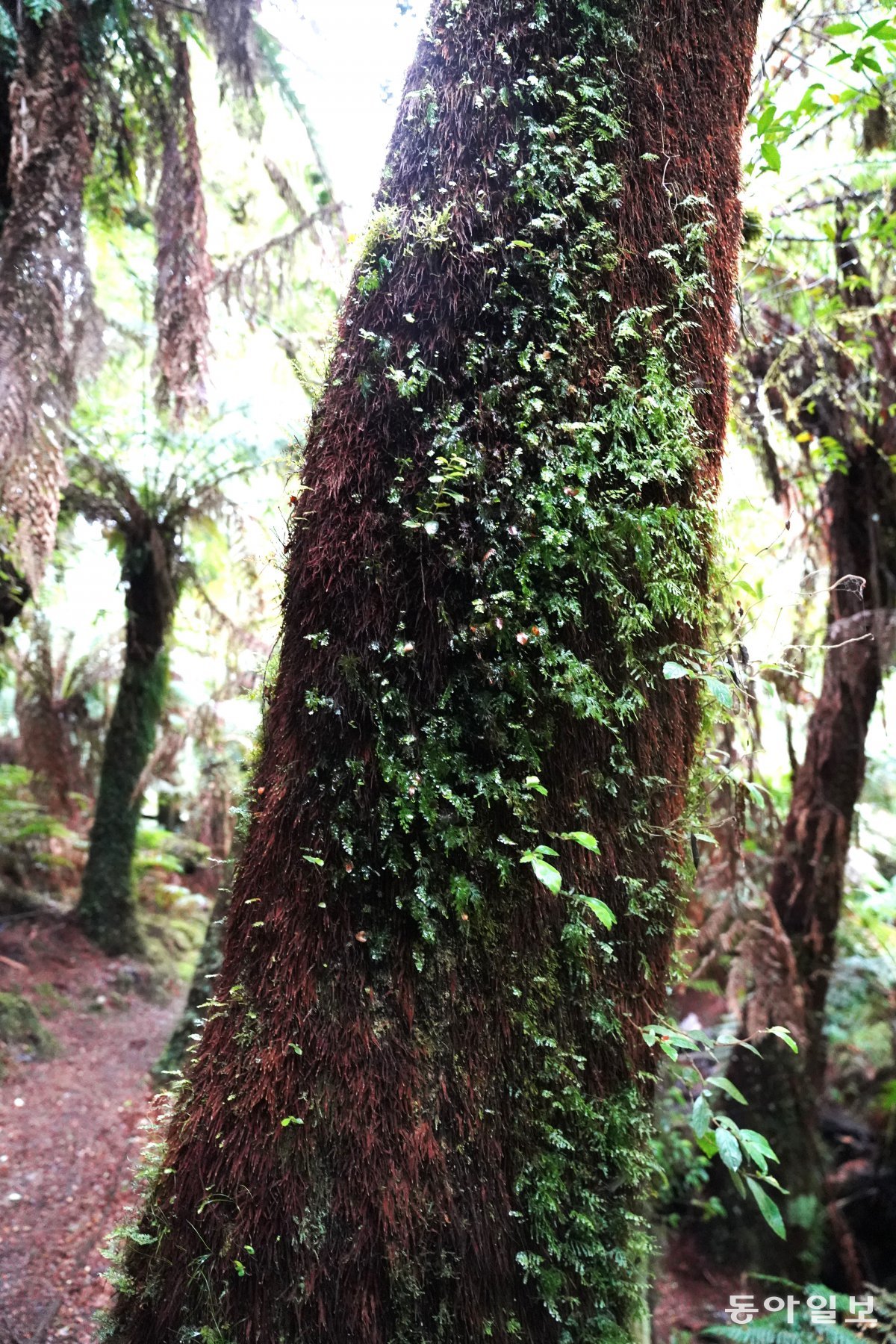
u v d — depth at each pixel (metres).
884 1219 4.52
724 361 1.44
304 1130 1.13
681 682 1.39
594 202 1.28
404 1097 1.14
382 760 1.18
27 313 3.08
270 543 1.57
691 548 1.35
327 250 4.24
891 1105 4.76
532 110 1.29
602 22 1.31
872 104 2.71
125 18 3.29
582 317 1.25
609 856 1.28
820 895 4.20
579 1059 1.24
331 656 1.22
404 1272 1.11
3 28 3.05
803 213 3.80
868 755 4.91
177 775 9.84
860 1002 5.16
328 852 1.19
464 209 1.27
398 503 1.22
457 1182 1.15
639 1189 1.32
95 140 3.46
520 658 1.21
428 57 1.35
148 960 7.01
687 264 1.36
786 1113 4.06
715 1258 4.13
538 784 1.18
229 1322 1.11
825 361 3.74
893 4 2.23
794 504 4.03
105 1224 2.98
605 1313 1.23
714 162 1.42
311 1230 1.11
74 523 6.92
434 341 1.25
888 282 3.65
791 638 3.78
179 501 6.57
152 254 6.00
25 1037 5.02
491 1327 1.13
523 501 1.22
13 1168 3.50
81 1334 2.34
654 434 1.29
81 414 5.99
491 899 1.20
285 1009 1.17
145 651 7.21
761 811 3.94
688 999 5.20
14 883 7.33
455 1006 1.18
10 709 10.68
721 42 1.44
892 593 4.02
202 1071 1.24
